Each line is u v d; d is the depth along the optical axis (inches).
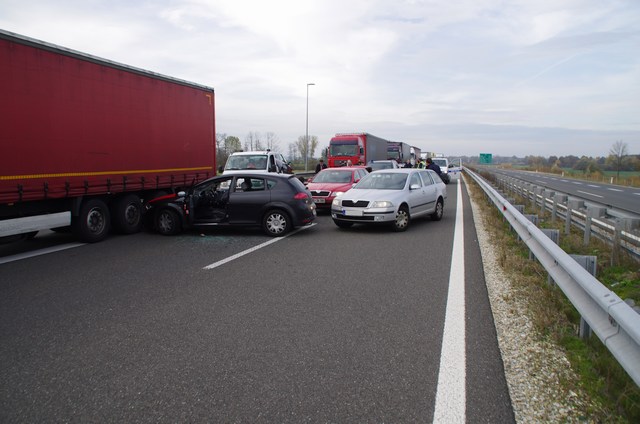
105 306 205.5
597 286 131.3
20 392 128.7
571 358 143.6
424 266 282.4
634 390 119.5
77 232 361.7
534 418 114.0
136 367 144.1
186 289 232.5
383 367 142.7
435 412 117.1
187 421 114.0
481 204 663.1
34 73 310.5
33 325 181.6
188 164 486.6
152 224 417.1
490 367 141.9
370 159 1178.6
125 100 392.8
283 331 173.9
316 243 369.1
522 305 198.7
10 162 295.6
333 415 116.0
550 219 449.4
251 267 282.0
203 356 151.9
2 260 304.5
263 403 122.0
